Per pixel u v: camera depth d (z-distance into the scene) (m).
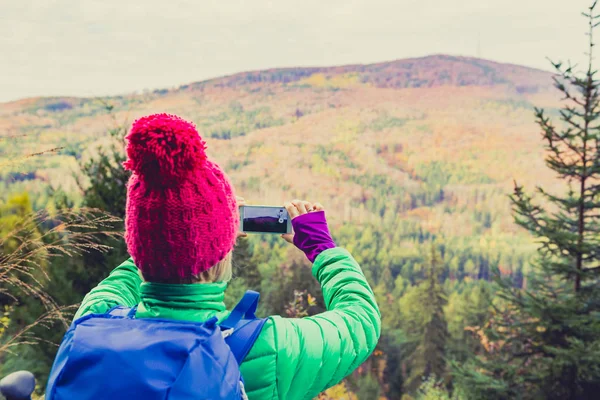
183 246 0.80
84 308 1.03
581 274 10.57
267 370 0.81
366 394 32.44
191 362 0.72
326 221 1.08
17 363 4.29
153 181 0.79
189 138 0.78
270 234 1.09
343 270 1.00
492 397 10.80
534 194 11.21
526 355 11.33
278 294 22.38
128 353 0.72
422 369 48.00
